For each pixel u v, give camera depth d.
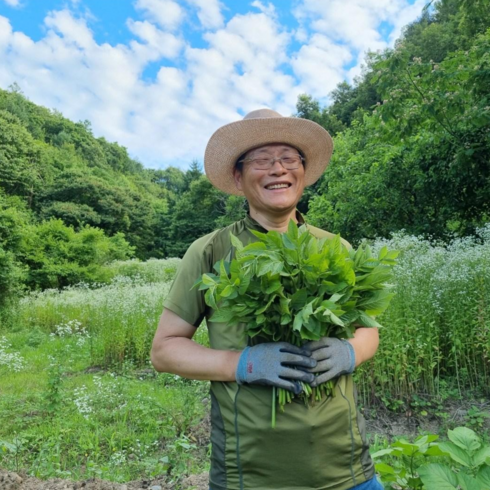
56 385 4.60
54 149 57.06
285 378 1.31
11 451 3.49
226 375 1.40
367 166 11.87
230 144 1.73
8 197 29.66
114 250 26.81
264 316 1.34
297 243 1.37
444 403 4.23
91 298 10.71
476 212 9.42
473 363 4.66
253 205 1.72
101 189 39.44
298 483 1.33
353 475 1.40
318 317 1.28
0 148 36.75
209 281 1.35
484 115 7.09
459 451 1.66
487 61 7.32
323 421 1.34
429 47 23.33
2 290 11.09
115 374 6.35
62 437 3.96
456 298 4.65
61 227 18.27
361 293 1.43
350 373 1.41
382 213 10.83
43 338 8.99
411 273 4.93
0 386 5.65
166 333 1.57
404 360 4.20
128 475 3.19
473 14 8.65
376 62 8.14
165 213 41.69
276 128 1.68
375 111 8.59
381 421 4.04
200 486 2.79
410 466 1.85
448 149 8.84
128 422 4.32
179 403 4.57
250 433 1.36
